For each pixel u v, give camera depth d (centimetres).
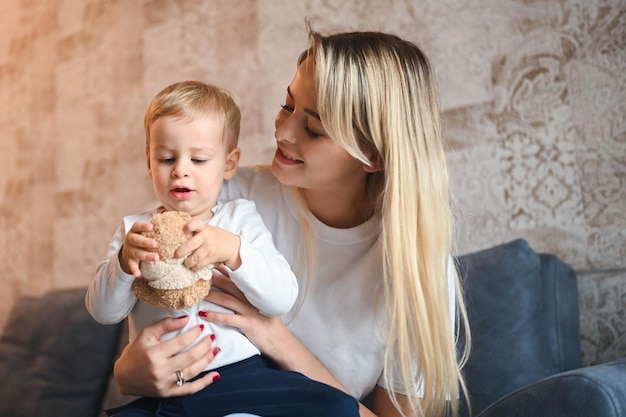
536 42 238
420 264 156
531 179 237
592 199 227
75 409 282
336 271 163
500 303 205
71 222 372
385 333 161
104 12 368
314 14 289
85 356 288
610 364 139
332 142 148
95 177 363
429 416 161
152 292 130
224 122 148
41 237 386
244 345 143
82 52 376
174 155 143
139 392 137
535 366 199
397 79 153
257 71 306
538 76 238
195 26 330
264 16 305
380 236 160
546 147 235
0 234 405
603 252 225
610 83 226
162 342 137
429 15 259
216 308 144
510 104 242
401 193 153
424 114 158
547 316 210
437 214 158
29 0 405
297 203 164
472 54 250
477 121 248
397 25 266
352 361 163
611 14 226
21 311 308
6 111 411
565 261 231
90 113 369
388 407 165
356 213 165
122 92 357
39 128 393
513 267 208
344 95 146
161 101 145
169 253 126
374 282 161
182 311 140
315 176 151
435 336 156
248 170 175
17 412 289
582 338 229
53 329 296
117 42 361
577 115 230
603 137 226
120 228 148
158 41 344
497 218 243
